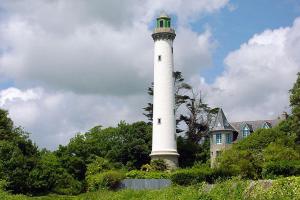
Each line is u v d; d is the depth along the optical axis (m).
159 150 76.06
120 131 86.75
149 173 65.56
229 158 54.47
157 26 81.25
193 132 96.12
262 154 58.94
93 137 88.75
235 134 89.50
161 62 79.12
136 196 45.16
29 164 59.41
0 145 59.00
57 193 60.69
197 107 97.88
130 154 81.94
